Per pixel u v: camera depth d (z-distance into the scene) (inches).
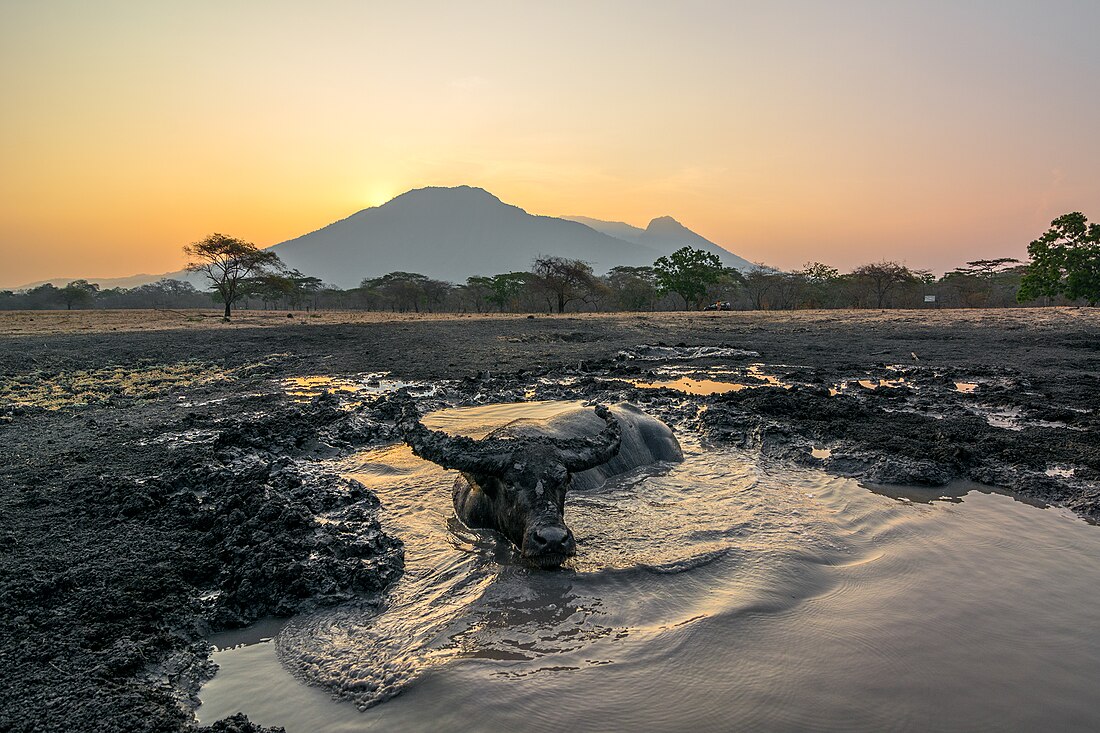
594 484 406.6
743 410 605.9
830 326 1557.6
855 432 521.7
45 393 789.9
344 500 386.3
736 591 268.8
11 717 198.2
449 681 212.4
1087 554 305.3
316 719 200.1
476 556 309.0
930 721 192.1
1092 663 220.1
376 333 1523.1
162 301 6107.3
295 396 749.9
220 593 280.8
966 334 1300.4
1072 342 1130.0
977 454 450.3
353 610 265.1
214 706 209.5
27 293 5629.9
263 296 3686.0
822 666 219.3
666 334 1459.2
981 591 270.2
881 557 303.3
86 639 244.1
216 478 423.2
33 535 340.8
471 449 322.3
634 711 197.2
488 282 4072.3
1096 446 475.5
